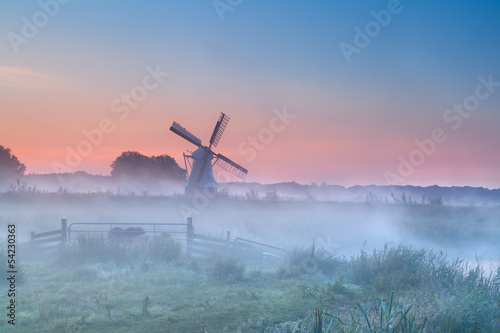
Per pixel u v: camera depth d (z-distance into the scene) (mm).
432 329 8695
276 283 15383
